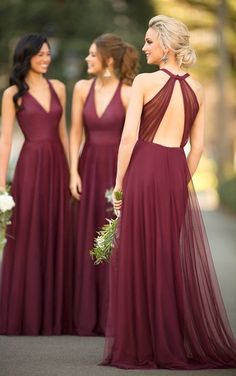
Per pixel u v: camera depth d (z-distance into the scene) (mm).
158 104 7883
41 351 8508
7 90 9953
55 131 10023
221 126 40531
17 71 9930
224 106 40375
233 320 10008
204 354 7828
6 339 9359
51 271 9820
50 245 9859
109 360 7785
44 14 35531
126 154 7867
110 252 8039
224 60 39875
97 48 9992
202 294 7934
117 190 7945
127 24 35875
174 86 7926
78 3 35656
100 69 10008
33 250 9797
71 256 9945
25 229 9844
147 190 7848
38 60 9906
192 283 7914
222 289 12766
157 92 7891
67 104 34781
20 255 9805
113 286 7887
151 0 36969
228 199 31016
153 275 7809
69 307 9875
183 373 7445
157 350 7699
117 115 9961
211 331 7902
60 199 9953
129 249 7824
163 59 7996
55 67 35219
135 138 7871
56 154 9984
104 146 10000
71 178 10031
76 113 10125
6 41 35531
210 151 61094
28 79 9984
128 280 7785
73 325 9867
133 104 7891
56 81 10125
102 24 35406
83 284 9820
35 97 9945
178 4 40094
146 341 7742
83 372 7453
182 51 7973
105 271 9805
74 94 10156
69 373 7418
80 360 8016
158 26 7988
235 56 45469
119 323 7742
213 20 41344
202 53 43812
